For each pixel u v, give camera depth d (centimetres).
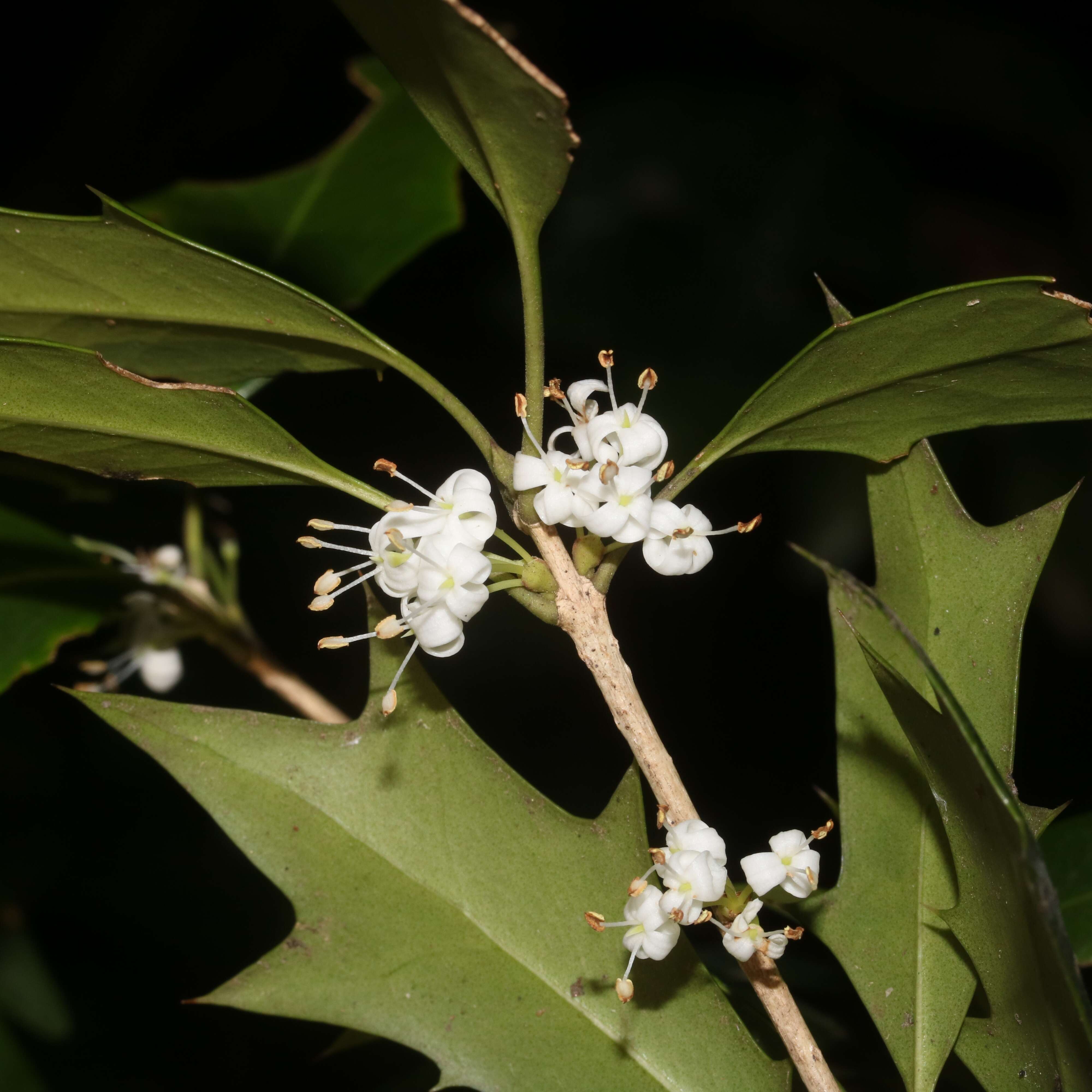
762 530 57
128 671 36
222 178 68
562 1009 30
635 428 29
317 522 29
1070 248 64
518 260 29
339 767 30
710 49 69
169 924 56
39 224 29
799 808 59
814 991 35
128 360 31
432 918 30
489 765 30
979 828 29
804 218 58
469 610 29
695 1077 30
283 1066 54
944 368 30
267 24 68
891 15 66
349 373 58
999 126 65
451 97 28
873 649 29
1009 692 30
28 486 38
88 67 68
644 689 61
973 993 30
